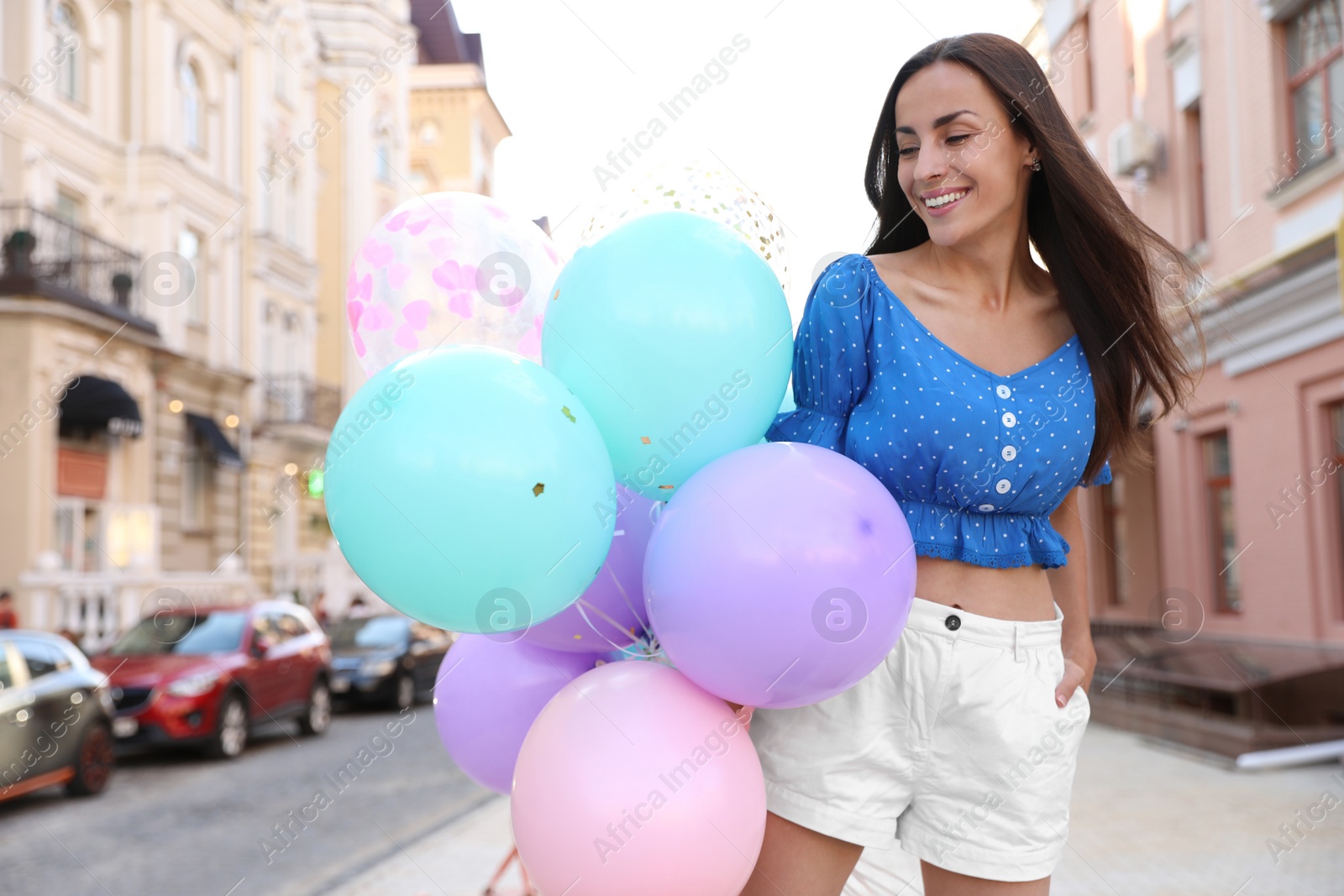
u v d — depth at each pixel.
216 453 20.20
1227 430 10.93
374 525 1.47
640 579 1.81
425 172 34.00
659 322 1.59
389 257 1.99
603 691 1.58
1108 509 13.78
